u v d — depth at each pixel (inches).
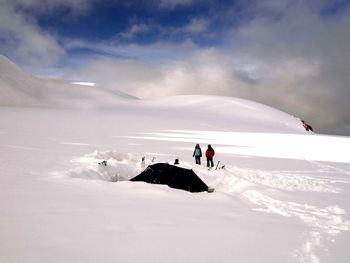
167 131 1777.8
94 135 1248.2
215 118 3432.6
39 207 239.9
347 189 447.5
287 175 583.5
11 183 326.6
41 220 208.1
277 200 333.4
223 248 178.2
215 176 516.7
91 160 546.0
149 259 157.5
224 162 781.3
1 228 189.3
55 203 254.7
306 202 332.2
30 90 5216.5
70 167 473.4
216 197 318.3
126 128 1748.3
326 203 332.2
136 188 335.0
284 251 179.0
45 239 175.2
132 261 154.0
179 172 424.5
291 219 255.8
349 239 206.4
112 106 4800.7
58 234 183.8
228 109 4291.3
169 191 328.8
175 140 1294.3
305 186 465.4
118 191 318.7
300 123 4084.6
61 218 215.0
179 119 2824.8
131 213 238.4
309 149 1230.3
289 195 363.9
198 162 716.7
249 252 174.9
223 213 259.6
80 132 1336.1
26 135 1062.4
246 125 2871.6
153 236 190.1
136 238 184.9
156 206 266.7
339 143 1555.1
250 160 836.0
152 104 5108.3
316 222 251.3
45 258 150.9
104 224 207.2
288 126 3681.1
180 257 162.4
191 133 1765.5
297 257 171.0
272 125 3491.6
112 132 1455.5
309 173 634.2
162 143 1134.4
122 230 197.5
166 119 2711.6
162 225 213.0
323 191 427.8
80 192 302.7
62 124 1705.2
